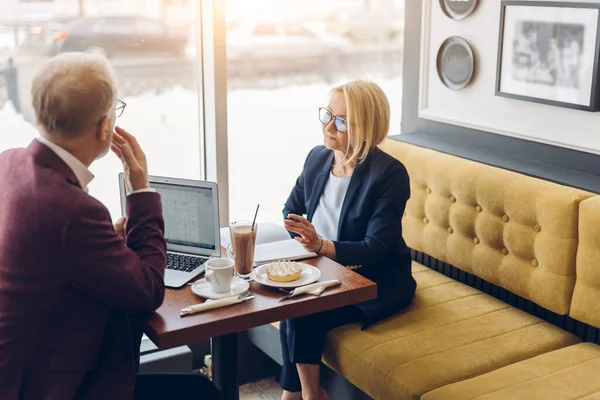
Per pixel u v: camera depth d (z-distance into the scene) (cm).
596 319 230
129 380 170
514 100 286
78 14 259
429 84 323
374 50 327
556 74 265
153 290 171
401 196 247
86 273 157
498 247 262
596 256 227
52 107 160
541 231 244
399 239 256
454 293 272
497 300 268
